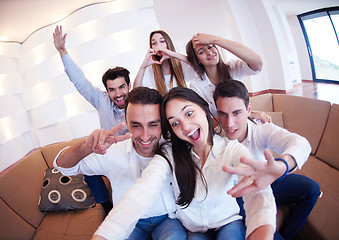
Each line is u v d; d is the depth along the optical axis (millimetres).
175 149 916
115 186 1133
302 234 1308
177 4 5027
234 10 5242
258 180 663
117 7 3621
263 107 2109
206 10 5871
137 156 1081
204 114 841
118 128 784
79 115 4090
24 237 1458
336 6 6309
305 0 5980
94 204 1722
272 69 5703
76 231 1489
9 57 3895
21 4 2830
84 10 3580
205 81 1660
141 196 792
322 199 1319
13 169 1663
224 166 622
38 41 3832
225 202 912
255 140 1177
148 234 1104
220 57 1581
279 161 718
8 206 1485
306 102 1832
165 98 812
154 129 891
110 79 1642
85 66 3693
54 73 3895
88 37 3686
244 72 1605
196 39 1442
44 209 1664
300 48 7910
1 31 3463
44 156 1958
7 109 3783
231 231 846
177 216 1044
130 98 867
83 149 875
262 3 5066
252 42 5520
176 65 1897
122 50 3691
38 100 4062
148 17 3703
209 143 917
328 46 6961
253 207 717
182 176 889
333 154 1559
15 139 3869
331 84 6699
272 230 637
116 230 716
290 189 1218
